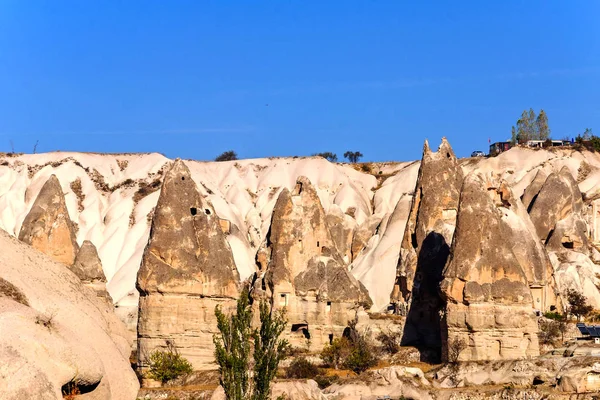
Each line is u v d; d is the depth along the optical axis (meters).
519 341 101.88
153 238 108.50
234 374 77.00
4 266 77.38
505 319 101.94
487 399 94.00
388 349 109.75
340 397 95.56
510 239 110.00
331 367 107.38
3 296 72.50
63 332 70.62
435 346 109.94
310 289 115.06
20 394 65.00
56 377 67.62
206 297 107.69
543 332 106.25
